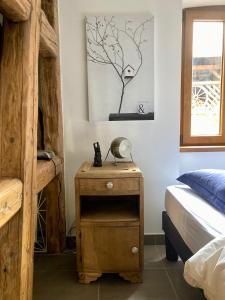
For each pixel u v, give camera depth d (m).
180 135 2.56
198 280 1.15
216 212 1.56
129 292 1.74
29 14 1.29
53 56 2.10
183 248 1.66
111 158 2.33
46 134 2.18
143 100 2.29
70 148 2.34
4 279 1.27
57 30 2.16
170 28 2.25
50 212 2.24
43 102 2.15
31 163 1.36
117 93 2.28
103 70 2.25
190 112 2.54
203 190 1.77
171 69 2.29
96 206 2.06
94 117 2.30
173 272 1.96
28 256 1.35
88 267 1.83
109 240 1.81
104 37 2.23
